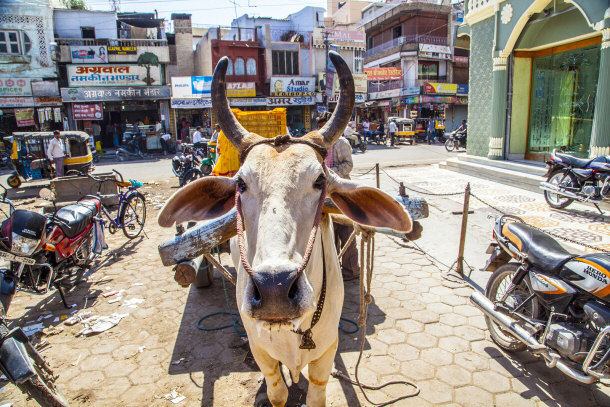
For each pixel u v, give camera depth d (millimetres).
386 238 6719
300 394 3162
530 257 3395
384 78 29703
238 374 3424
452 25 32469
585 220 7027
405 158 16938
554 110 11375
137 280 5367
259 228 1751
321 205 1924
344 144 4910
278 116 4125
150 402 3117
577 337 2904
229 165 4473
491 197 8875
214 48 24078
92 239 5617
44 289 4402
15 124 21531
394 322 4141
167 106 23312
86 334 4023
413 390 3172
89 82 21641
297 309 1583
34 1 20562
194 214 2303
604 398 3072
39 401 2559
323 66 26750
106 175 9180
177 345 3854
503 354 3609
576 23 9602
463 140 20141
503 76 10938
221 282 5230
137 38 24438
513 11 10211
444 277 5113
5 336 2604
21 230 4000
